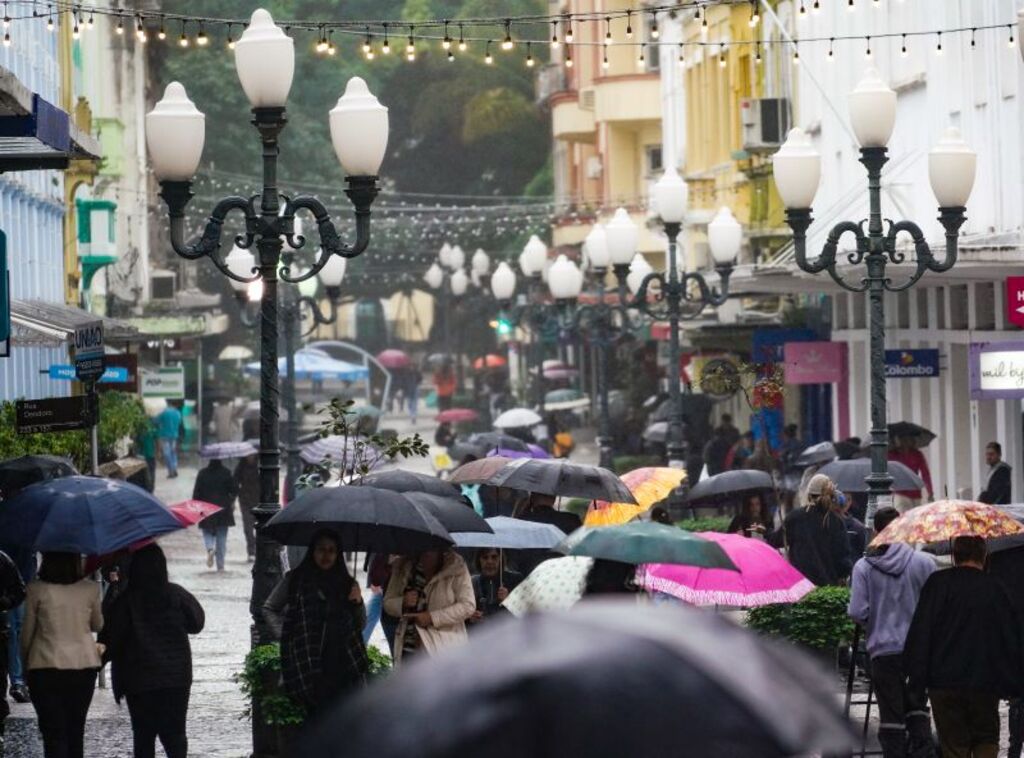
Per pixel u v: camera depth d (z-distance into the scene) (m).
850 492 50.16
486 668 7.09
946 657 27.34
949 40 74.12
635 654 7.13
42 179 85.06
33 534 29.58
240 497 74.19
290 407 73.62
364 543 31.16
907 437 64.50
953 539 28.08
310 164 194.12
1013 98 67.06
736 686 7.11
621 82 149.38
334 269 73.00
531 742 6.87
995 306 69.50
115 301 128.25
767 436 65.19
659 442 98.12
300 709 30.27
